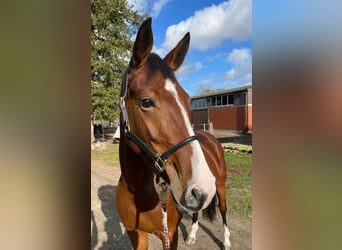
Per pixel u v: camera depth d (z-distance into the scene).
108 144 11.86
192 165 1.11
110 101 10.98
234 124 15.70
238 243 2.76
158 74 1.21
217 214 3.50
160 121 1.16
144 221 1.62
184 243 2.83
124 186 1.64
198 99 19.95
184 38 1.54
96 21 10.56
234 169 5.70
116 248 2.69
